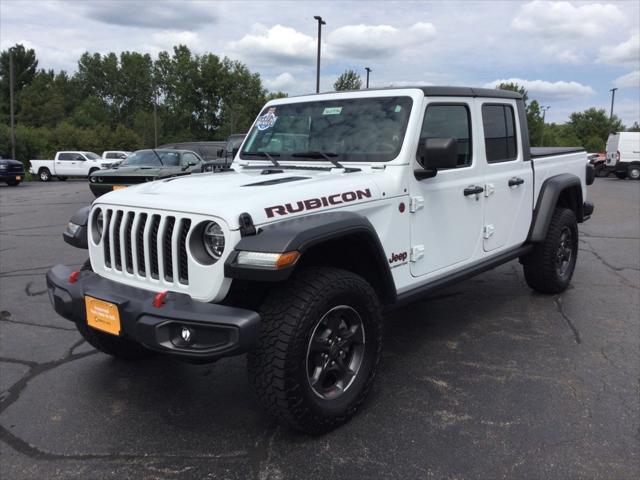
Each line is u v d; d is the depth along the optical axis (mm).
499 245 4590
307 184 3082
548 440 2904
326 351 2924
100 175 12750
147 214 2910
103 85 89000
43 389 3551
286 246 2545
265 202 2771
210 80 69250
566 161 5680
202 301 2717
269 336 2680
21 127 42719
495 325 4715
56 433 3025
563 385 3553
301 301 2719
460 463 2709
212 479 2609
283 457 2775
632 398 3369
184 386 3598
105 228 3166
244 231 2633
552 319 4859
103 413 3244
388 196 3365
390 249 3408
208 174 3807
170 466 2715
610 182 26672
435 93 3770
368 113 3795
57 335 4508
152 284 2926
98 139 54281
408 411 3223
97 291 2928
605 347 4203
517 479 2584
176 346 2604
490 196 4363
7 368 3873
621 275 6488
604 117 83312
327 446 2865
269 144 4203
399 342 4348
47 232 9922
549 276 5312
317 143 3920
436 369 3818
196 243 2736
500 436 2949
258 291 2973
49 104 71125
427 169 3420
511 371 3777
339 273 2926
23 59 75875
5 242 8836
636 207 14430
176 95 71375
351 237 3016
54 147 51469
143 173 12602
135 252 2969
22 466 2723
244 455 2801
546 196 5102
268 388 2701
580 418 3131
